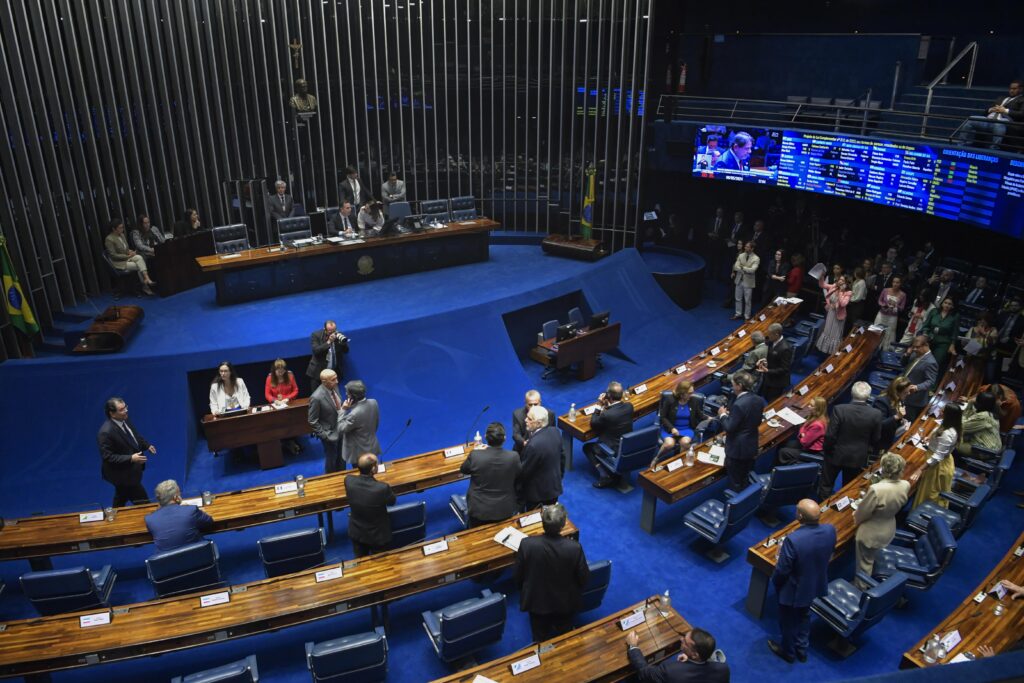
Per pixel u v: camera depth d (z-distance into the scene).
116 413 8.29
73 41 13.31
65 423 10.09
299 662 6.80
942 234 15.28
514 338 13.48
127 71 14.24
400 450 10.81
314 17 16.11
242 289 13.45
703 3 19.62
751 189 18.64
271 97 16.14
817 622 7.25
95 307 13.40
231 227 13.57
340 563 6.79
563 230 18.38
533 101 17.73
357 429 8.50
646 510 8.61
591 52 17.19
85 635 6.03
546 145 18.00
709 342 14.45
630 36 16.45
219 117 15.44
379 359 11.70
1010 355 12.49
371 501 6.98
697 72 19.09
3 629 6.10
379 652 5.86
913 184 13.03
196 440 10.73
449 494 9.57
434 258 15.48
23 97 12.57
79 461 9.85
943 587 7.74
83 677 6.66
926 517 7.86
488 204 18.64
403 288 14.34
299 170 16.64
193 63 15.03
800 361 13.45
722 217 17.64
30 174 12.66
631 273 15.20
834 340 13.38
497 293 14.02
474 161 18.31
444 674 6.62
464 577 6.80
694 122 16.64
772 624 7.19
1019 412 9.35
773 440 9.27
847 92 16.88
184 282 14.12
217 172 15.72
